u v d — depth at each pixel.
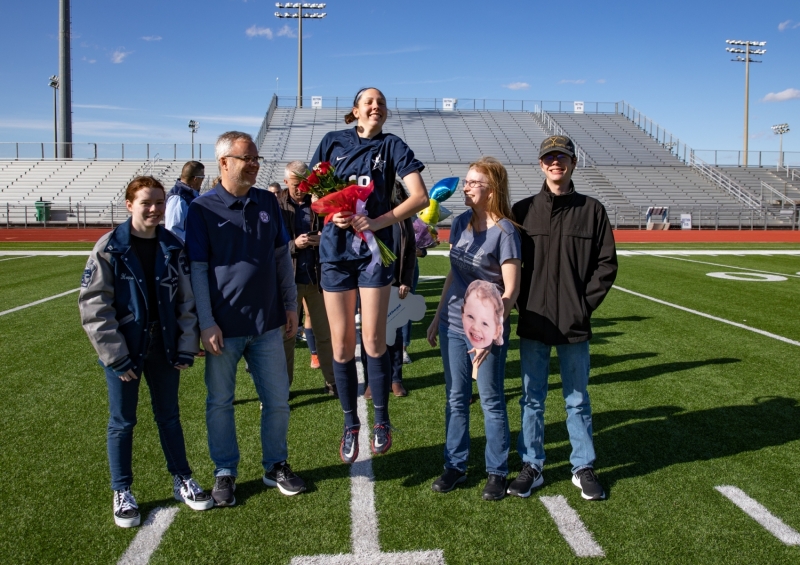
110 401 2.75
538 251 3.03
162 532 2.70
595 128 36.72
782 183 31.98
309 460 3.49
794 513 2.88
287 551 2.55
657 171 32.62
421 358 5.84
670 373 5.25
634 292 9.75
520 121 37.31
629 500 3.00
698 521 2.80
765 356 5.81
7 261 13.66
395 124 35.75
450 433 3.12
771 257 15.77
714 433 3.88
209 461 3.48
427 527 2.74
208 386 2.95
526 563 2.47
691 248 18.61
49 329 6.78
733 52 39.81
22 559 2.49
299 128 34.34
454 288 3.11
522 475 3.10
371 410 4.32
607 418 4.16
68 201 28.52
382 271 2.89
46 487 3.12
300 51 36.56
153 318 2.76
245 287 2.86
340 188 2.84
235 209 2.87
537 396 3.12
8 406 4.36
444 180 5.90
